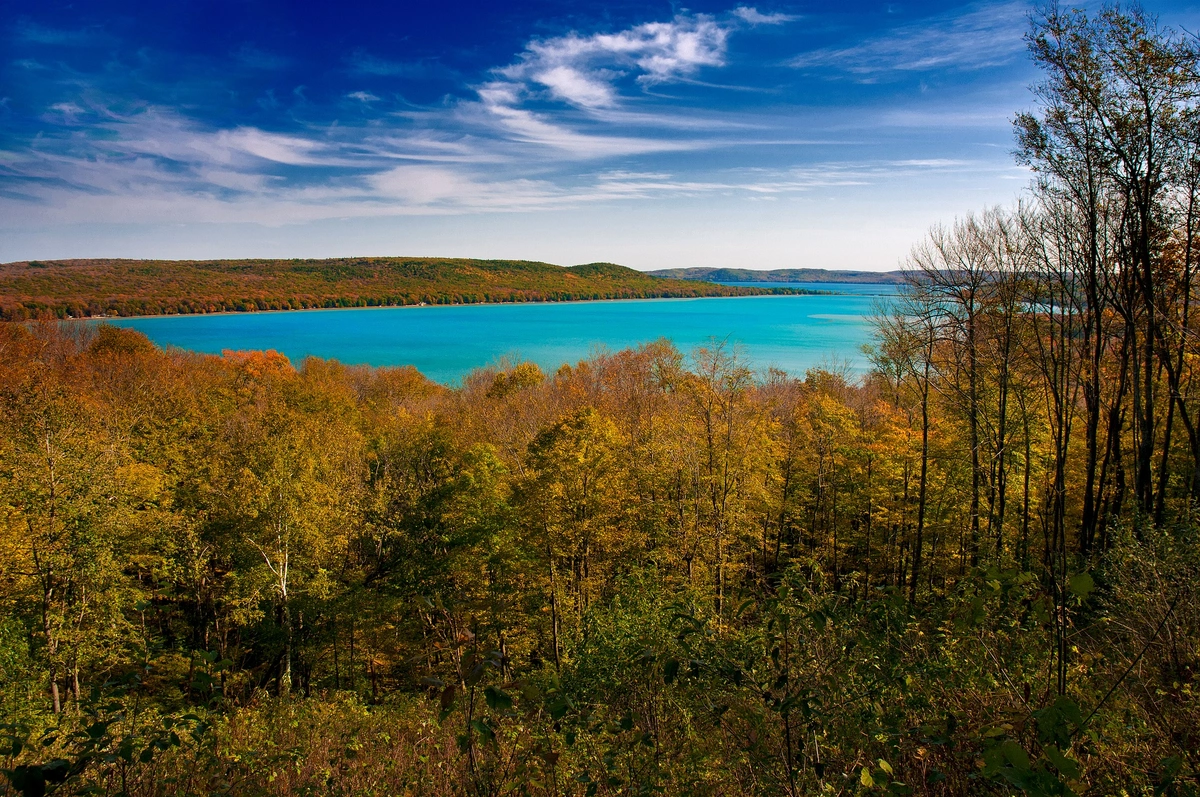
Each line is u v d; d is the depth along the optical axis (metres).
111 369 48.66
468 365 114.69
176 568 24.34
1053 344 19.39
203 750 6.20
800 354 118.31
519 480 25.30
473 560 24.05
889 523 28.28
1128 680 5.91
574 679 9.02
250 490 24.19
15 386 27.88
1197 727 4.89
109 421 30.95
